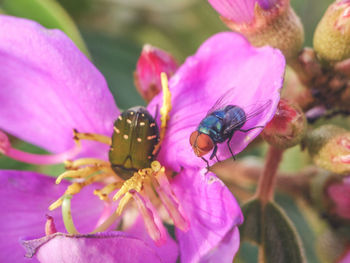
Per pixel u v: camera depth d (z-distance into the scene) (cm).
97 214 16
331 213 17
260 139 17
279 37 15
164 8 21
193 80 15
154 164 15
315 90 16
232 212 13
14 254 15
